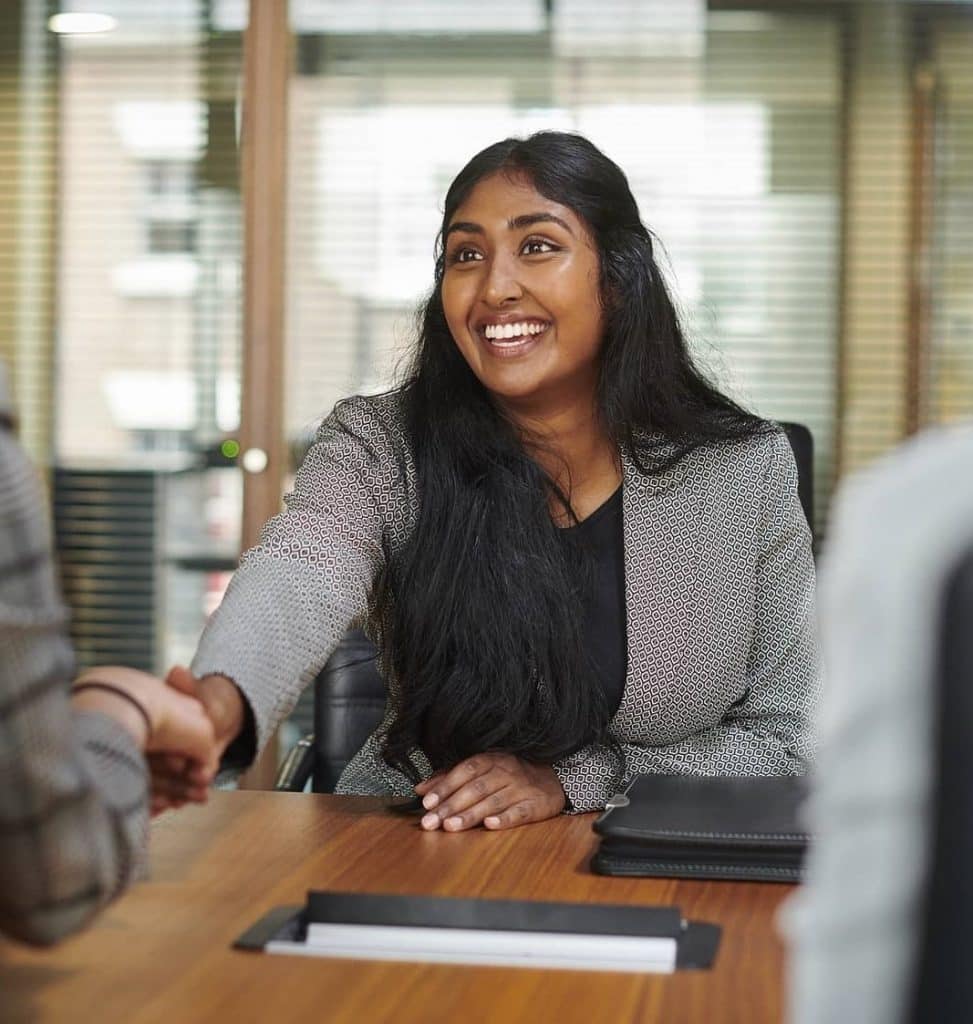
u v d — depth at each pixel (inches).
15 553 34.7
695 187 160.1
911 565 24.1
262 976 46.8
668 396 81.0
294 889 57.1
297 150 162.9
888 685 24.0
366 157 162.1
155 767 52.4
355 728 96.3
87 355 165.6
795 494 84.4
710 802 64.9
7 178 165.9
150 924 52.2
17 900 37.0
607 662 79.4
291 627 66.6
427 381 80.0
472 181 78.8
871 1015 24.0
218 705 57.2
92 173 165.2
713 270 160.6
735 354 161.0
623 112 159.9
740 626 80.7
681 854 59.2
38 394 166.4
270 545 71.7
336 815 70.1
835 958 24.4
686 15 159.2
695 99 159.5
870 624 24.4
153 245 164.7
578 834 67.6
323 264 163.0
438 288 80.9
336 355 163.5
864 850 24.1
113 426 165.8
